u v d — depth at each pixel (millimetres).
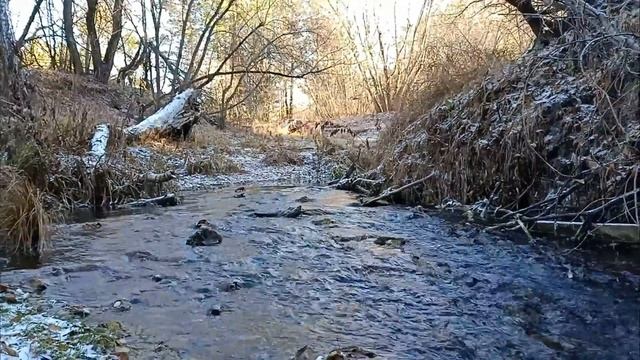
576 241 4555
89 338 2564
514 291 3492
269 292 3451
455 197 6441
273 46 16828
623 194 4137
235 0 17172
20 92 8516
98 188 6793
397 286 3598
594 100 5059
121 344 2572
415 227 5434
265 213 6152
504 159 5828
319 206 6730
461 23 12320
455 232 5156
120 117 13961
